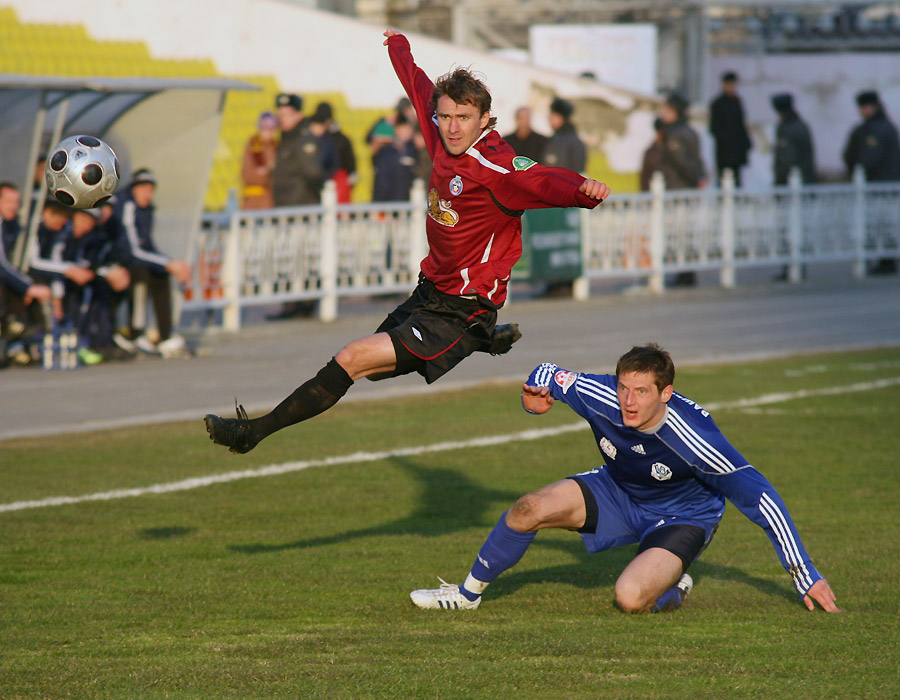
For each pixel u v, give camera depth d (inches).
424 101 735.7
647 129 3666.3
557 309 2388.0
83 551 869.2
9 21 2751.0
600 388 732.0
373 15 4197.8
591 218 2512.3
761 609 747.4
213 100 1768.0
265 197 2289.6
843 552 875.4
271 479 1109.1
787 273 2923.2
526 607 756.0
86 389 1514.5
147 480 1095.6
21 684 599.5
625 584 724.7
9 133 1584.6
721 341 2020.2
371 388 1606.8
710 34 4901.6
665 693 589.9
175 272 1740.9
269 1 3088.1
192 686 597.0
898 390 1599.4
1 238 1592.0
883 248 3024.1
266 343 1919.3
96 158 792.3
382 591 783.7
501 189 676.7
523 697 583.5
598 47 3951.8
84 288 1694.1
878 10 5054.1
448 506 1021.2
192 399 1462.8
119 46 2891.2
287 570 828.6
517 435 1314.0
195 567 833.5
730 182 2731.3
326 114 2177.7
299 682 602.9
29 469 1125.7
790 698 585.3
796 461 1189.7
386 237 2241.6
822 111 5022.1
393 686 597.3
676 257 2667.3
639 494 749.9
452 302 706.8
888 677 615.5
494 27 4217.5
